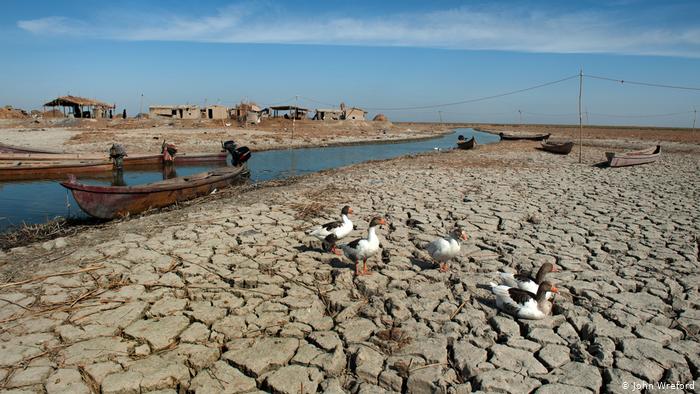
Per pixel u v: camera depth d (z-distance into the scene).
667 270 8.66
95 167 23.98
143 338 6.11
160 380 5.24
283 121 70.88
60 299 7.24
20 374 5.29
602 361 5.58
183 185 16.05
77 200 12.98
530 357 5.69
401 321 6.64
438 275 8.34
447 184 19.00
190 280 8.06
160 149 34.59
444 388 5.08
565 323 6.54
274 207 13.99
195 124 60.34
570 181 20.11
